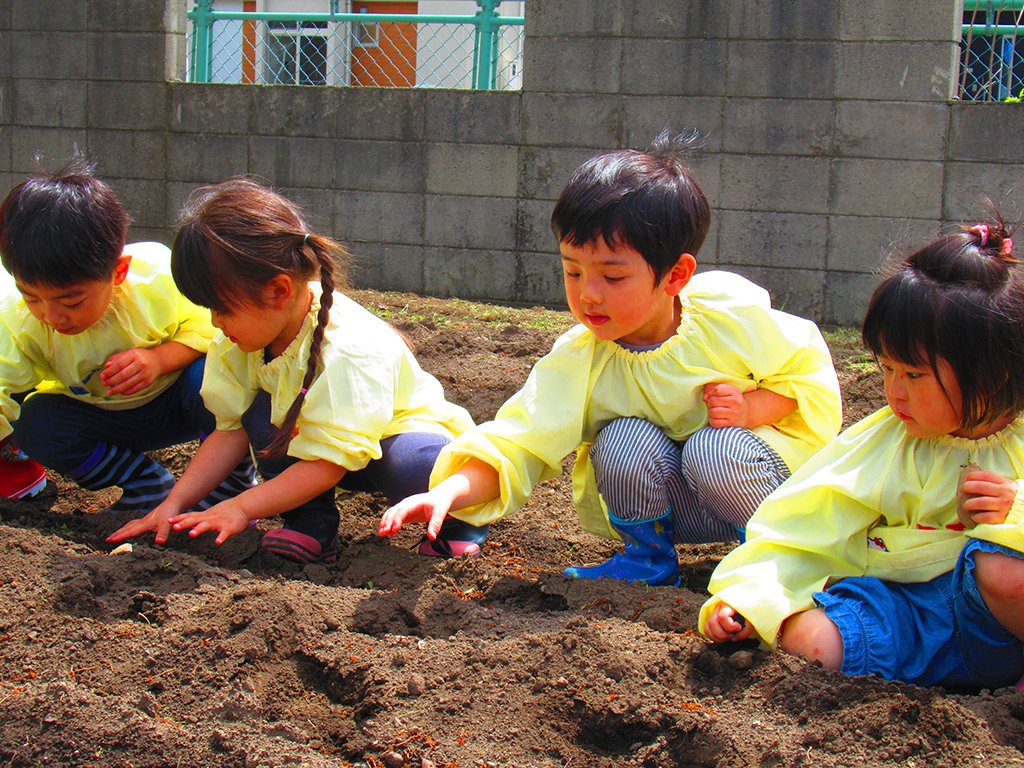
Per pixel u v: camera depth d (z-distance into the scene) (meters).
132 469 3.60
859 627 2.37
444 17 7.79
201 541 3.16
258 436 3.20
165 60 7.90
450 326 6.02
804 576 2.51
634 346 3.00
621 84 7.11
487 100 7.39
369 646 2.44
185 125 7.91
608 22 7.07
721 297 2.99
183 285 2.91
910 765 2.00
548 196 7.38
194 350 3.53
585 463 3.23
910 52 6.62
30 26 8.07
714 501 2.93
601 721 2.20
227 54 10.76
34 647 2.43
